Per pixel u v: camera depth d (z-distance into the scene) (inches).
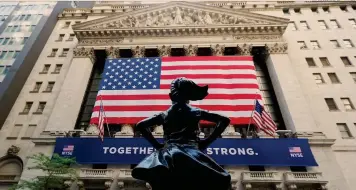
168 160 139.8
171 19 1449.3
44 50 1418.6
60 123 1044.5
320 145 928.9
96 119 997.2
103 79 1115.9
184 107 172.6
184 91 172.2
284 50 1279.5
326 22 1432.1
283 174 829.2
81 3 1872.5
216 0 1686.8
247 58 1138.7
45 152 933.2
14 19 1566.2
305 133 962.7
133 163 868.6
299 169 870.4
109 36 1386.6
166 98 1019.9
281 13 1503.4
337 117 1069.8
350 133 1023.6
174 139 162.6
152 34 1379.2
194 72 1095.6
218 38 1346.0
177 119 168.9
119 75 1125.1
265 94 1209.4
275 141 895.7
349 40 1339.8
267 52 1289.4
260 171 829.8
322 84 1178.0
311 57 1284.4
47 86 1254.9
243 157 861.8
